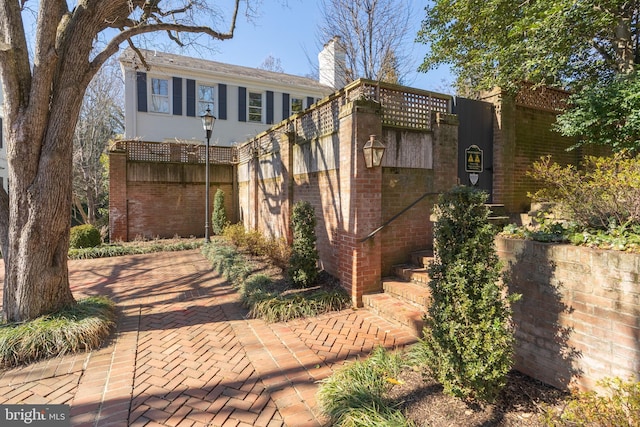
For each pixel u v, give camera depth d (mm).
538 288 2719
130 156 10836
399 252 5203
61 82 3859
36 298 3822
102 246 9383
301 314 4449
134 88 13109
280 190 7711
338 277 5387
